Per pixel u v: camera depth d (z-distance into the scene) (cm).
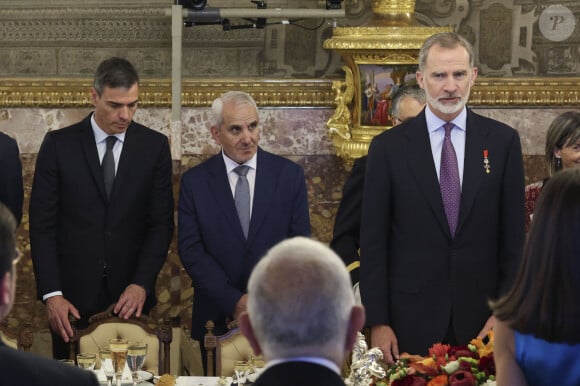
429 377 416
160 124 873
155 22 896
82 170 683
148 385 537
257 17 840
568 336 329
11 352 296
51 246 680
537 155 880
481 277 565
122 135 692
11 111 866
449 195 564
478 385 408
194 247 654
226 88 867
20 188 650
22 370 292
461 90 557
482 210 562
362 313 276
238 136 649
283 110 873
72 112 869
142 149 693
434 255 563
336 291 271
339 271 274
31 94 862
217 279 644
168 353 593
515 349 344
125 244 689
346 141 852
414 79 834
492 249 569
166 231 697
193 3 830
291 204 666
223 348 575
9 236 296
